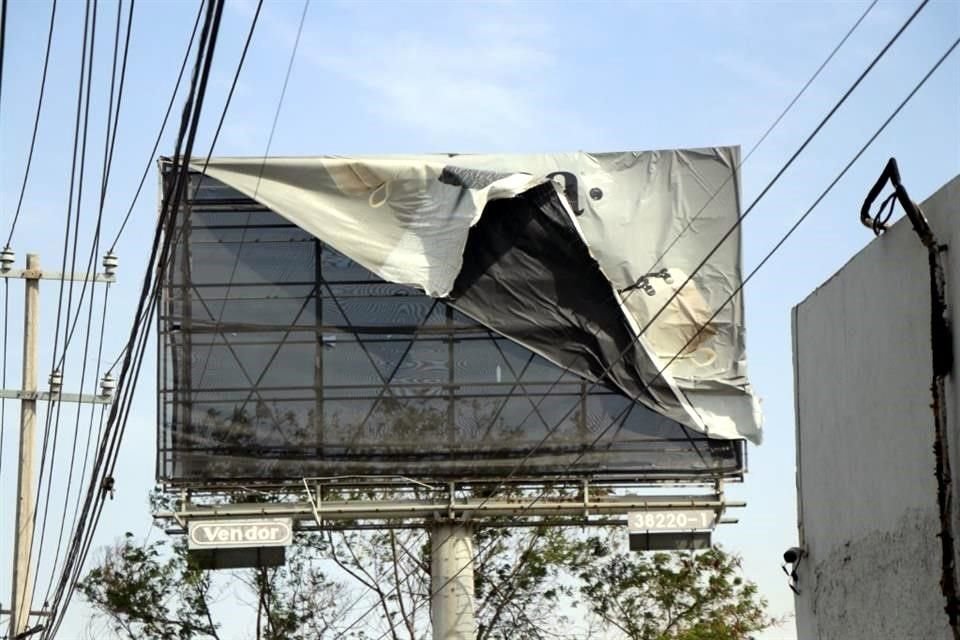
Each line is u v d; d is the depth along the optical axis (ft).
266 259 103.91
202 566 101.19
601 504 101.71
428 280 102.68
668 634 130.41
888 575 53.83
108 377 100.32
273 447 102.17
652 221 105.09
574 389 103.30
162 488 102.12
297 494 104.94
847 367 57.82
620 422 102.89
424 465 102.17
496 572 131.95
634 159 105.60
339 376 102.99
